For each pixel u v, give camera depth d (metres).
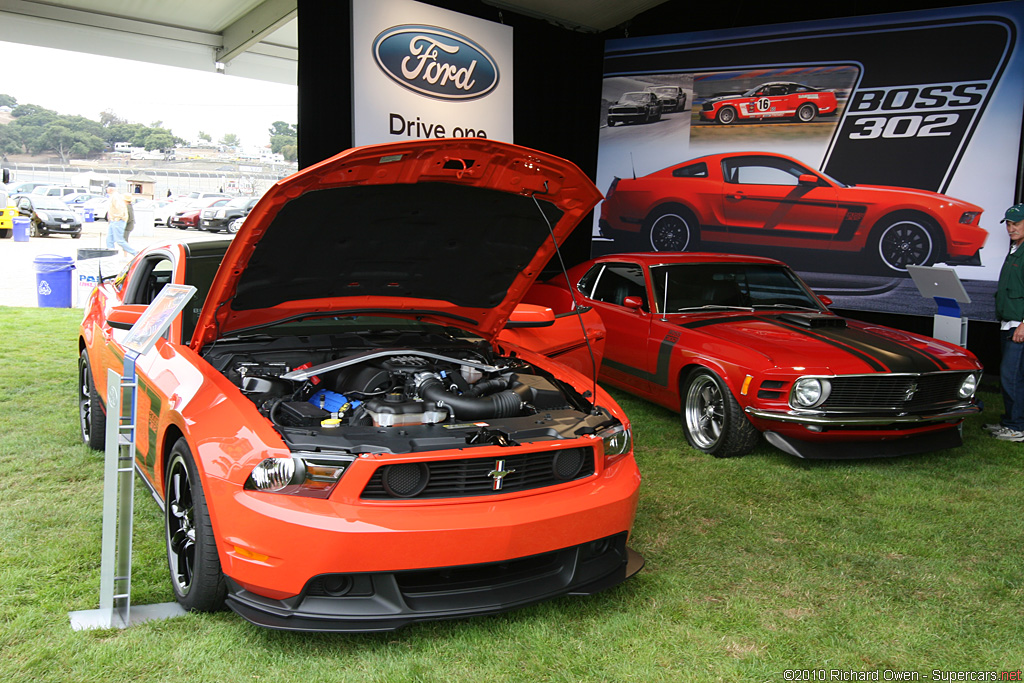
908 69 8.16
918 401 4.76
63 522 3.42
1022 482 4.61
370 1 7.40
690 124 9.49
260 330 3.42
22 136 110.19
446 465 2.50
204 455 2.47
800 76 8.73
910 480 4.61
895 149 8.30
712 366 4.93
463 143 2.65
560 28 9.70
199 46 10.34
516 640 2.61
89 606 2.69
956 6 7.86
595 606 2.91
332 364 3.00
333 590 2.38
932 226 8.17
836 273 8.75
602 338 5.05
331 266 3.15
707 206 9.47
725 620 2.84
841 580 3.22
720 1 9.25
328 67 7.68
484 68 8.46
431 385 2.99
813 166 8.76
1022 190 7.70
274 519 2.29
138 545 3.22
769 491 4.34
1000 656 2.64
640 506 4.05
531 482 2.67
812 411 4.51
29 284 12.84
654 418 5.95
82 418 4.62
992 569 3.37
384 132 7.69
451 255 3.34
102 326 4.09
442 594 2.48
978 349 8.34
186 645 2.45
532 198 3.05
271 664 2.39
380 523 2.33
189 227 28.53
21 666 2.29
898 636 2.76
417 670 2.40
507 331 4.47
